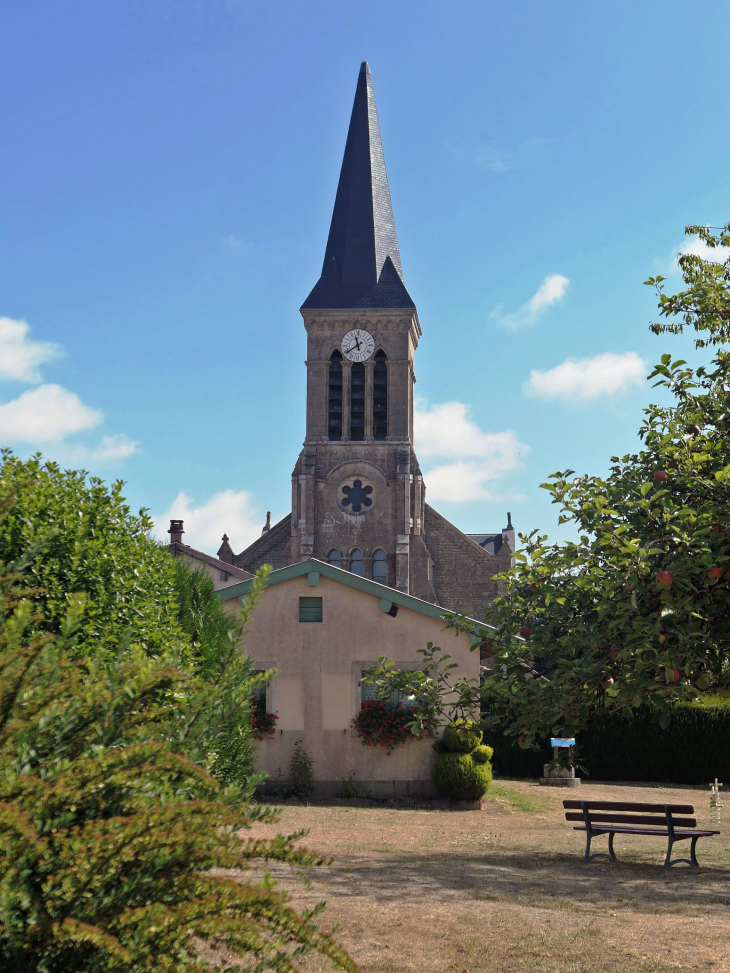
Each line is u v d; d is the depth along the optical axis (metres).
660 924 8.61
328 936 4.27
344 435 51.44
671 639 9.36
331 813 17.72
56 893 3.73
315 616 21.41
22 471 7.94
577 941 7.89
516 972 7.00
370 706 20.77
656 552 9.11
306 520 50.06
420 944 7.70
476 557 50.56
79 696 4.54
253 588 5.24
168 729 4.88
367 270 53.31
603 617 9.80
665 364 11.38
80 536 7.55
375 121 57.47
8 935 3.61
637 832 12.98
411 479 50.62
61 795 3.87
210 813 4.07
